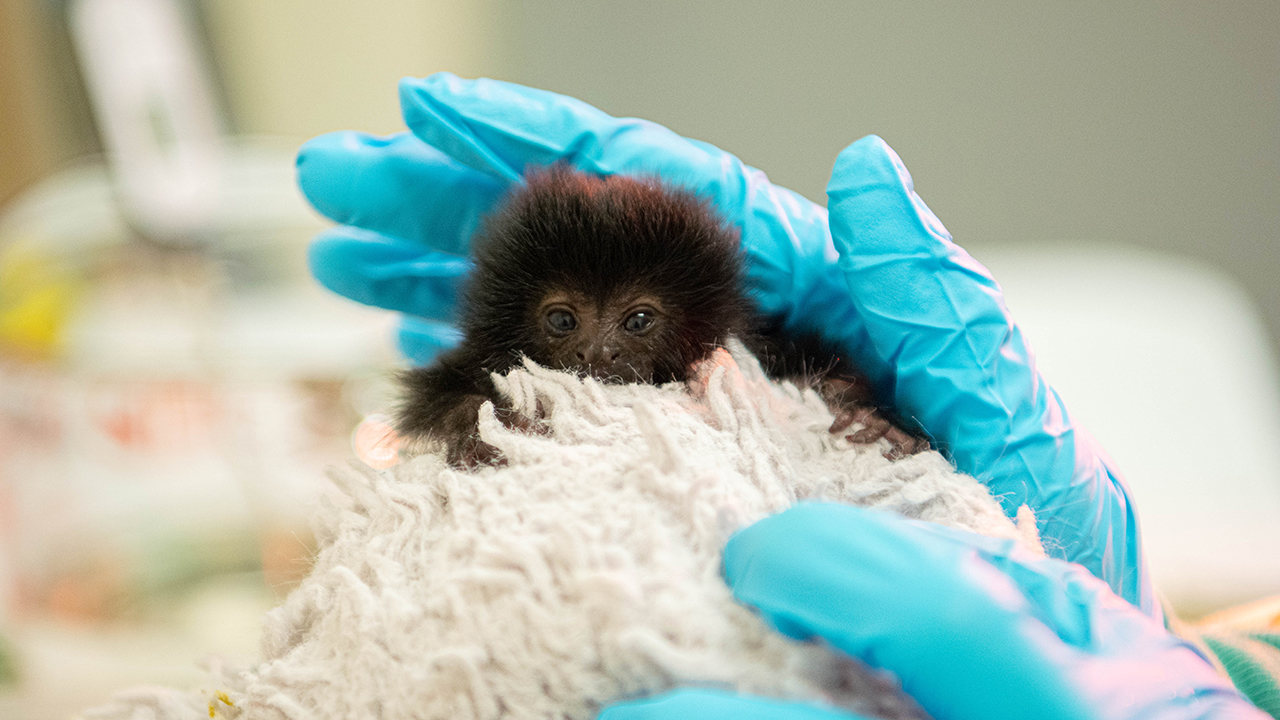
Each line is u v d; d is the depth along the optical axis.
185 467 0.51
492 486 0.29
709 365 0.32
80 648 0.48
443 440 0.32
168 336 0.51
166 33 0.51
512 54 0.85
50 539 0.50
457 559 0.29
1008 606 0.28
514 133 0.36
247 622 0.48
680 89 0.87
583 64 0.86
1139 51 0.86
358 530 0.30
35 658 0.48
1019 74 0.87
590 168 0.36
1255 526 0.65
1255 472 0.72
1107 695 0.28
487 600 0.28
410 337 0.41
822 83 0.87
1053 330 0.78
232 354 0.52
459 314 0.35
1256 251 0.90
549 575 0.28
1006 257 0.89
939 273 0.34
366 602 0.29
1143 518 0.67
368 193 0.37
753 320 0.34
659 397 0.31
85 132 0.53
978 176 0.90
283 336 0.53
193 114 0.52
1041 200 0.90
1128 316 0.79
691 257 0.33
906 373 0.34
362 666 0.29
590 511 0.29
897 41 0.86
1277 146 0.87
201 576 0.51
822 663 0.28
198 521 0.51
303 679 0.29
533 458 0.30
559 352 0.33
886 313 0.34
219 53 0.68
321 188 0.37
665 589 0.28
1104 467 0.37
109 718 0.31
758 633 0.28
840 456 0.32
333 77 0.78
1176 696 0.28
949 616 0.28
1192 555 0.62
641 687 0.28
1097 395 0.75
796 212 0.37
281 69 0.76
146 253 0.51
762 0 0.85
